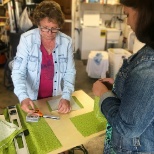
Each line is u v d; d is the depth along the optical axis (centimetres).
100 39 459
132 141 80
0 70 391
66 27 483
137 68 65
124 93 68
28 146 100
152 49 66
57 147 98
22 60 140
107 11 469
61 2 467
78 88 339
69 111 127
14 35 290
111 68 371
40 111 126
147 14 59
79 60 463
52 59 146
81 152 195
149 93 61
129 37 419
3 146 99
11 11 303
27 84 153
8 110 129
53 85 156
